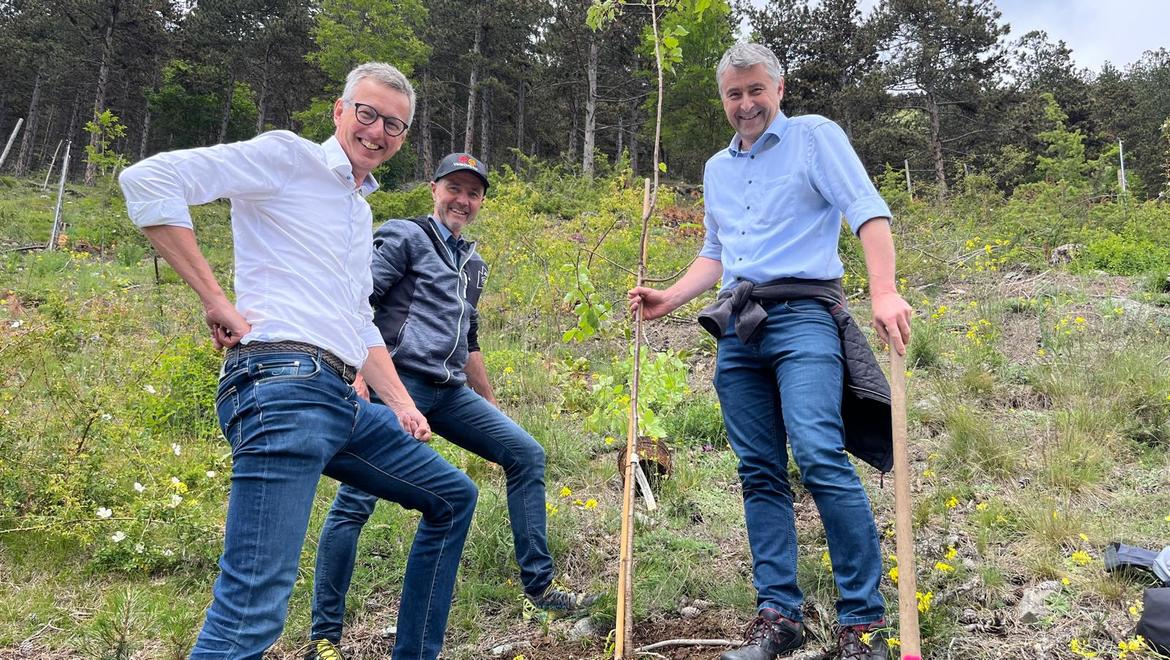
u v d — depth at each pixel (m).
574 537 3.43
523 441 2.98
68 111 49.28
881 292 2.28
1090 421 3.96
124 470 4.09
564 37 31.67
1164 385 4.23
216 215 17.38
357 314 2.29
